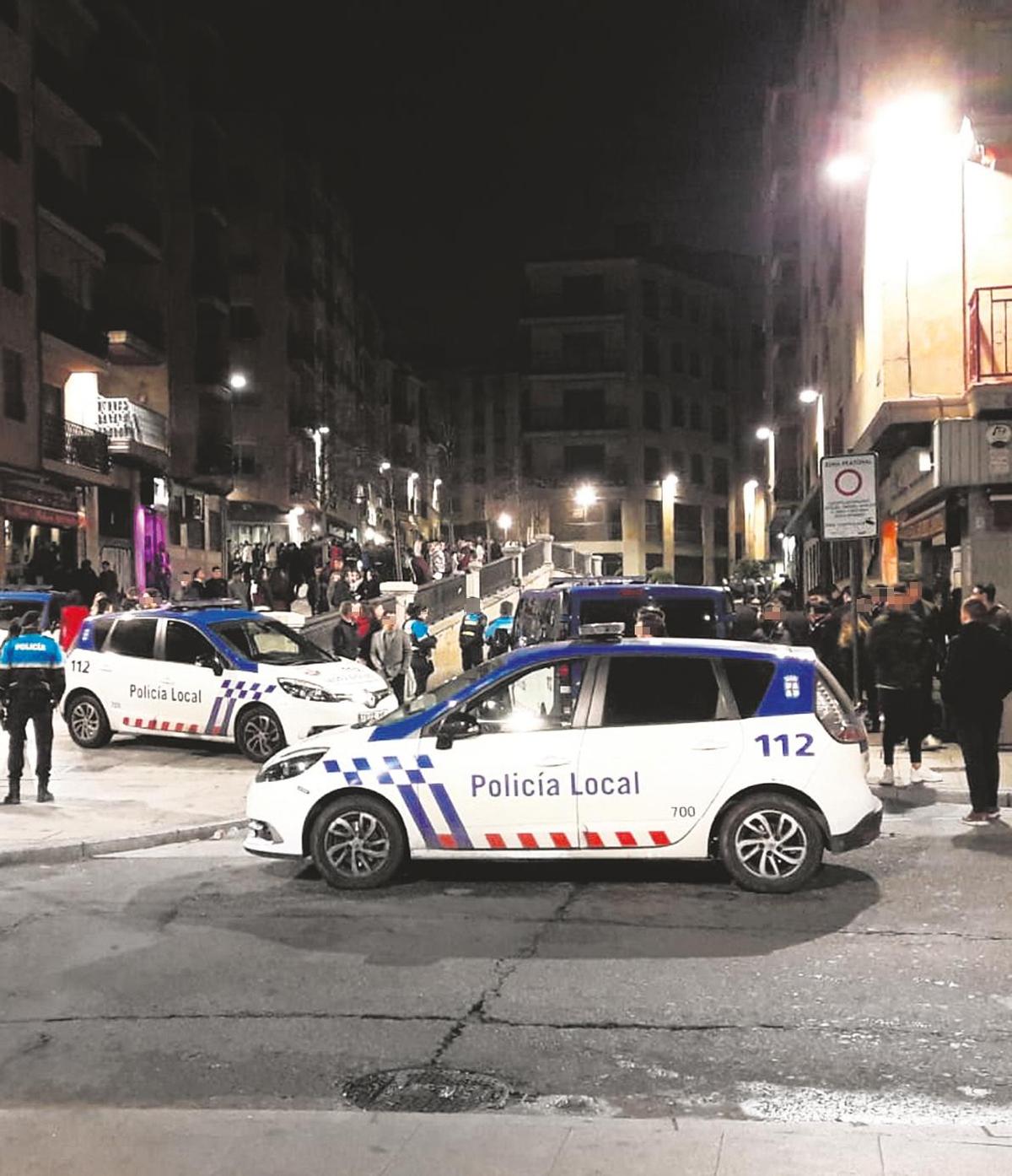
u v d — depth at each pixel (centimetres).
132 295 4184
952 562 1611
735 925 712
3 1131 429
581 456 7838
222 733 1435
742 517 8788
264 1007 580
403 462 8900
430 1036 539
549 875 842
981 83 1602
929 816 1048
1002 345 1555
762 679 802
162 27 4506
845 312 2320
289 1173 390
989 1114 450
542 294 7888
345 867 812
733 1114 455
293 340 6222
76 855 946
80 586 2741
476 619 2314
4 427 3011
